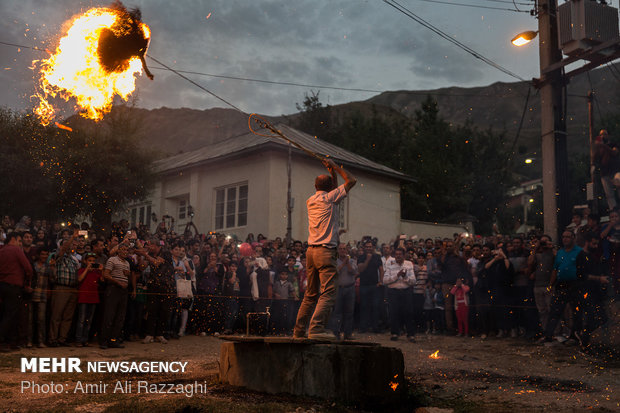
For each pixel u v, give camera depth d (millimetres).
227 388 5293
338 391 4840
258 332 10844
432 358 7941
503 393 5492
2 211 15750
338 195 5359
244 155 18797
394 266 10484
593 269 8555
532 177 70188
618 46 10734
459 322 10961
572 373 6688
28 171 15617
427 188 30000
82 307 8680
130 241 9875
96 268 8898
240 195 19141
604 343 8344
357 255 12180
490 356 8133
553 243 11000
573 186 32344
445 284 11328
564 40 11164
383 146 33562
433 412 4668
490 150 34438
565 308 9469
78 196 16688
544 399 5184
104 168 16797
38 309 8398
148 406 4418
